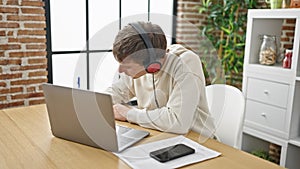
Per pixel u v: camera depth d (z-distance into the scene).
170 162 1.04
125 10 3.11
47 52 2.74
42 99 2.71
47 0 2.65
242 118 1.46
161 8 3.34
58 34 2.79
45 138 1.24
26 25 2.52
